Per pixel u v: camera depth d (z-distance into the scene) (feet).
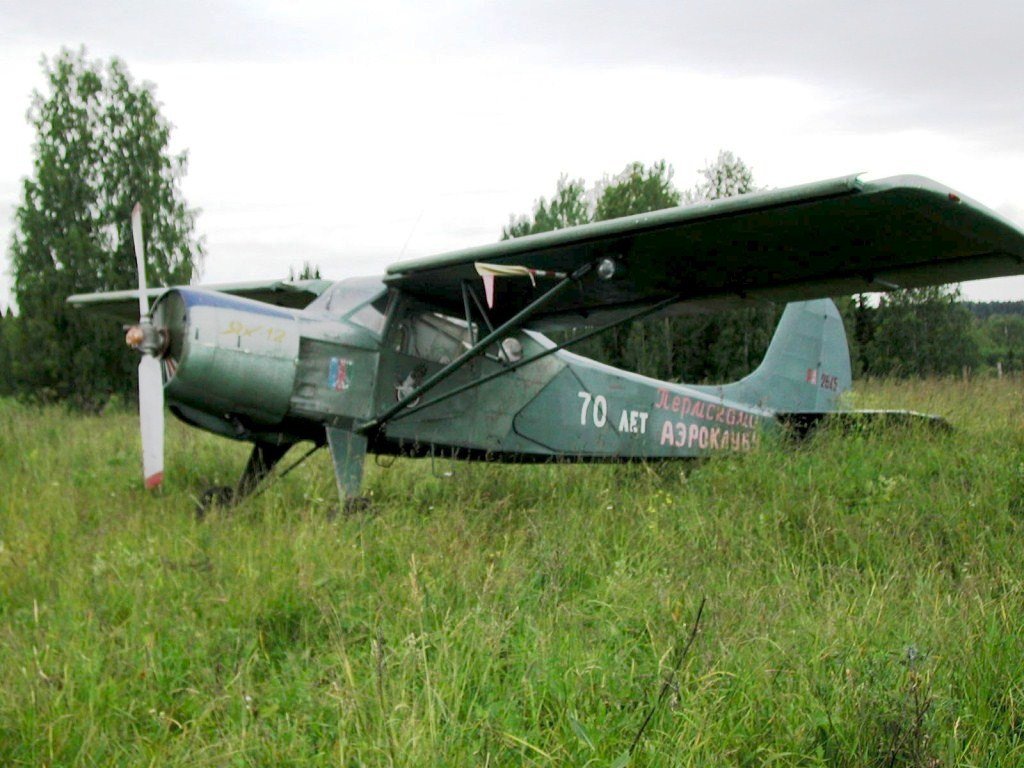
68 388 45.34
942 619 11.74
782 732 9.08
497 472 22.72
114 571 13.57
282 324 19.25
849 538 16.05
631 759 8.26
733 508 17.76
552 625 11.26
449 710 9.04
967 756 8.91
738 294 21.86
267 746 8.54
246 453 26.84
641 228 17.61
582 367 24.73
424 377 21.56
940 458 21.83
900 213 16.15
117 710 9.36
